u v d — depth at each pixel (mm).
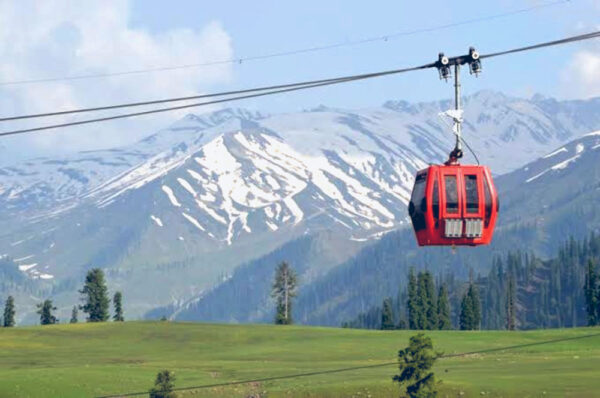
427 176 120125
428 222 119250
